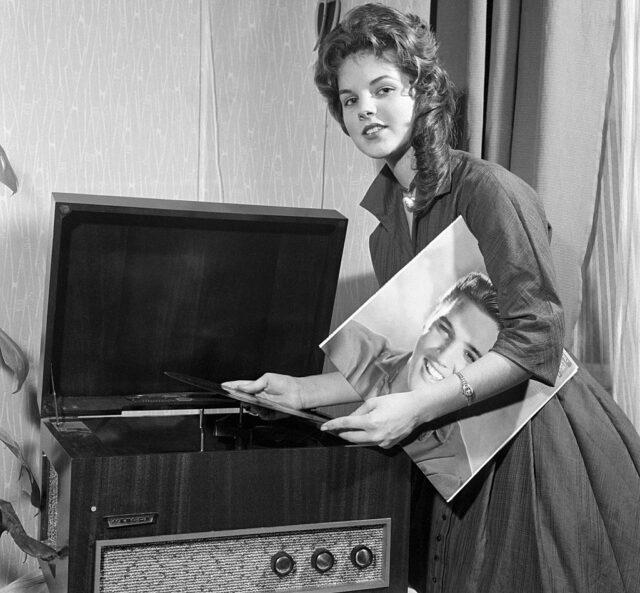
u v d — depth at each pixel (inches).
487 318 59.9
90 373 74.5
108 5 94.5
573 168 73.1
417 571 69.1
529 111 75.8
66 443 61.9
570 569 57.7
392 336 60.5
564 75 72.4
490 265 58.4
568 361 60.3
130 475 56.4
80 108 93.5
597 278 75.5
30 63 90.5
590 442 59.6
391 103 60.7
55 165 92.4
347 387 71.9
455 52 80.4
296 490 60.9
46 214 92.0
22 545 67.4
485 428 60.1
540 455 59.3
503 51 77.5
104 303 72.3
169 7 98.1
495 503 60.9
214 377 79.0
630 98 71.3
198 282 74.6
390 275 69.0
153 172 98.1
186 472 57.9
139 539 56.6
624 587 58.3
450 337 60.2
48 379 72.1
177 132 99.4
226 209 71.7
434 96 60.9
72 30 92.6
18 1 89.6
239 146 103.7
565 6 72.1
